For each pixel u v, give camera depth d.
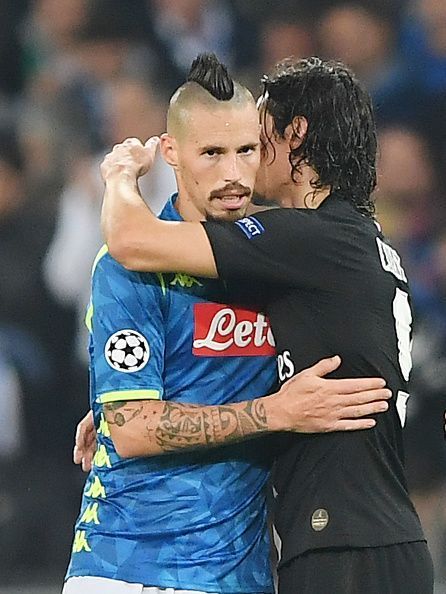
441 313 29.81
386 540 13.58
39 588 26.75
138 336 13.70
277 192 14.70
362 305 13.95
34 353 29.27
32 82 34.69
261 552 14.20
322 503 13.66
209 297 13.93
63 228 30.45
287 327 13.98
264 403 13.62
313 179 14.49
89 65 34.78
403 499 14.02
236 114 13.60
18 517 27.39
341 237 14.01
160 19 35.97
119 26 35.59
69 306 29.95
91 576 13.86
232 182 13.62
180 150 13.80
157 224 13.62
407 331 14.47
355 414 13.59
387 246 14.61
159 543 13.77
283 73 14.70
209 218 13.98
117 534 13.84
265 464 14.25
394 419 14.02
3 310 29.61
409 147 32.28
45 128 31.92
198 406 13.70
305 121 14.43
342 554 13.55
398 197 32.00
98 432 14.22
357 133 14.55
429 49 34.38
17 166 30.92
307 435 13.88
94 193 30.66
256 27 35.91
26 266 30.06
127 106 32.34
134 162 14.41
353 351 13.84
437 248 31.00
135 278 13.76
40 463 28.44
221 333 13.98
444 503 26.47
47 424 28.95
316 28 35.34
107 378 13.73
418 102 33.62
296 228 13.81
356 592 13.53
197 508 13.83
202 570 13.77
